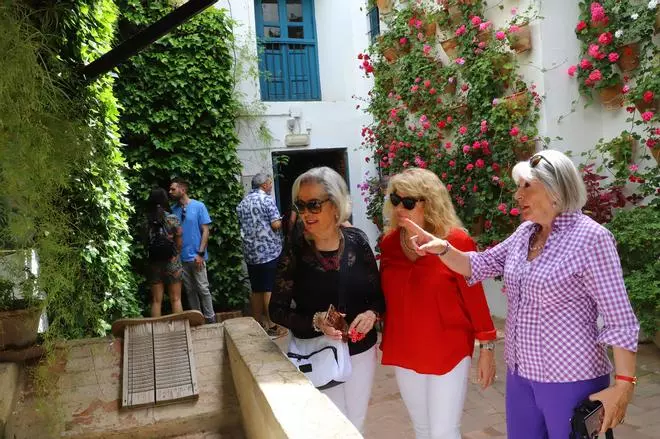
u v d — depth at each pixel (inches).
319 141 314.7
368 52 301.3
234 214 278.4
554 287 75.2
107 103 151.9
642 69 180.1
